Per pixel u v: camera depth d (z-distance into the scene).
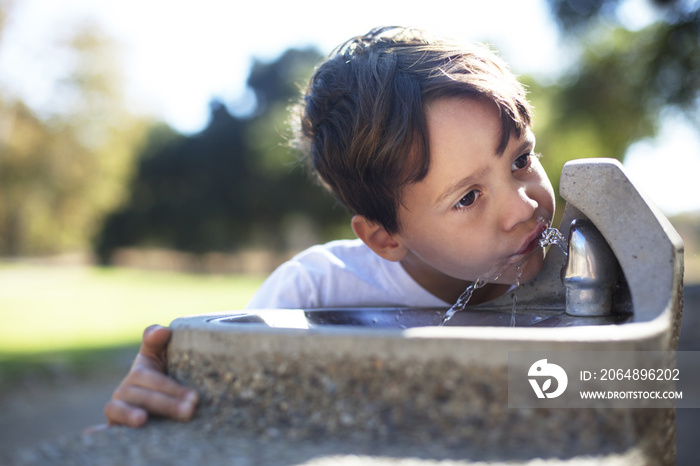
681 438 2.32
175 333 0.69
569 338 0.54
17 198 19.98
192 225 28.84
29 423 3.83
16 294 15.12
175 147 28.56
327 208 25.92
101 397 4.67
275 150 24.86
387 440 0.55
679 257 0.70
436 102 0.96
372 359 0.57
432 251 1.04
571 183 0.78
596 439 0.53
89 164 19.89
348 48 1.22
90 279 21.48
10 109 17.08
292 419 0.58
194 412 0.64
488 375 0.54
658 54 8.42
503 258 0.97
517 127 0.95
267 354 0.61
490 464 0.50
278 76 27.53
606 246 0.84
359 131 1.05
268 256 29.05
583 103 10.38
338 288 1.22
